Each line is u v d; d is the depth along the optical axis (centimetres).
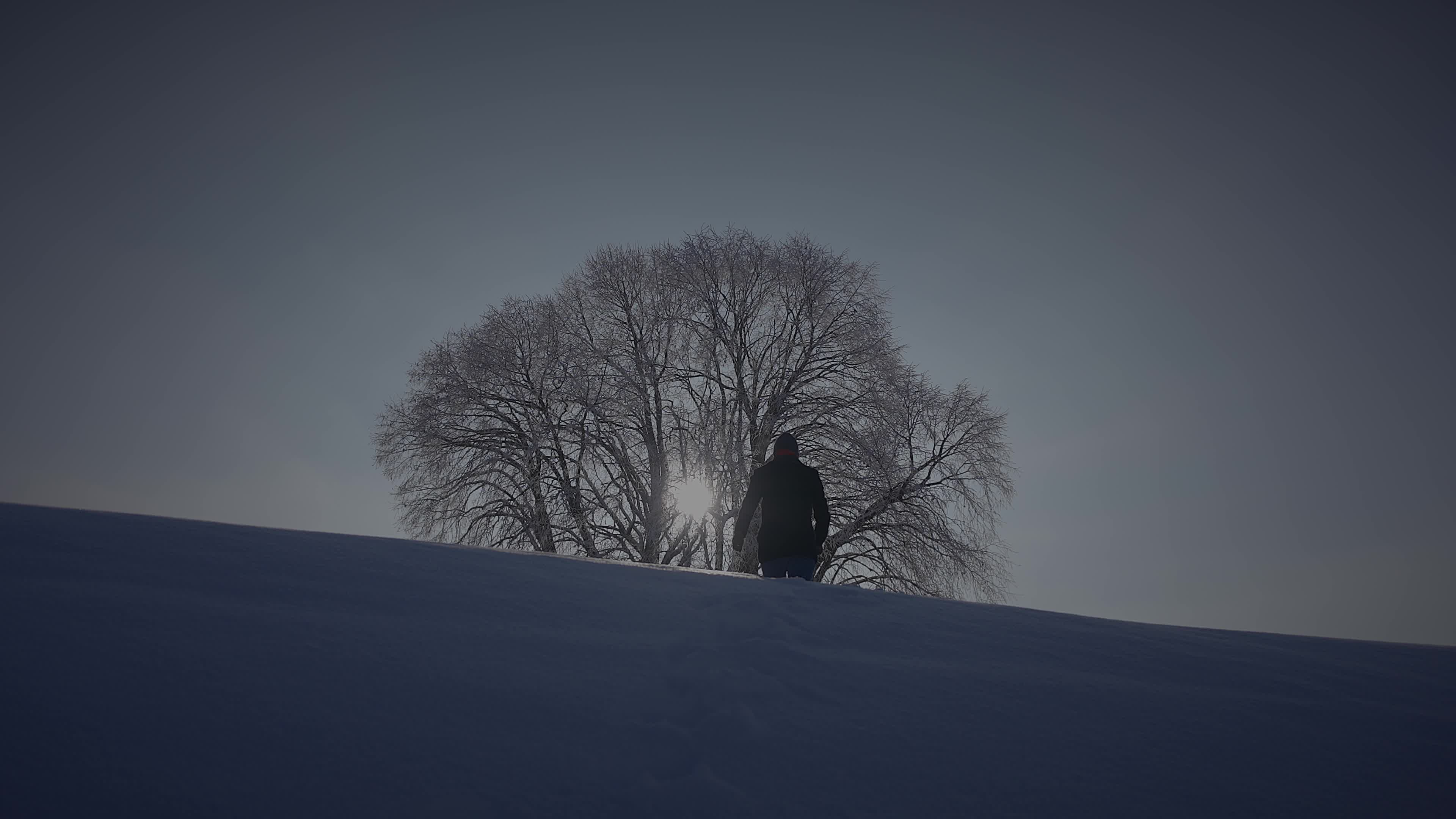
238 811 215
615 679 312
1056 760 284
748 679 317
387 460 2156
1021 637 418
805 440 2045
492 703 283
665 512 2027
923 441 2131
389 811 222
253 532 459
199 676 276
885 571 2045
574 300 2319
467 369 2178
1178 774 281
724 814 237
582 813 231
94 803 211
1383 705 352
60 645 285
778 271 2200
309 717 261
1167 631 462
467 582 411
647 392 2103
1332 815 261
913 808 248
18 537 395
